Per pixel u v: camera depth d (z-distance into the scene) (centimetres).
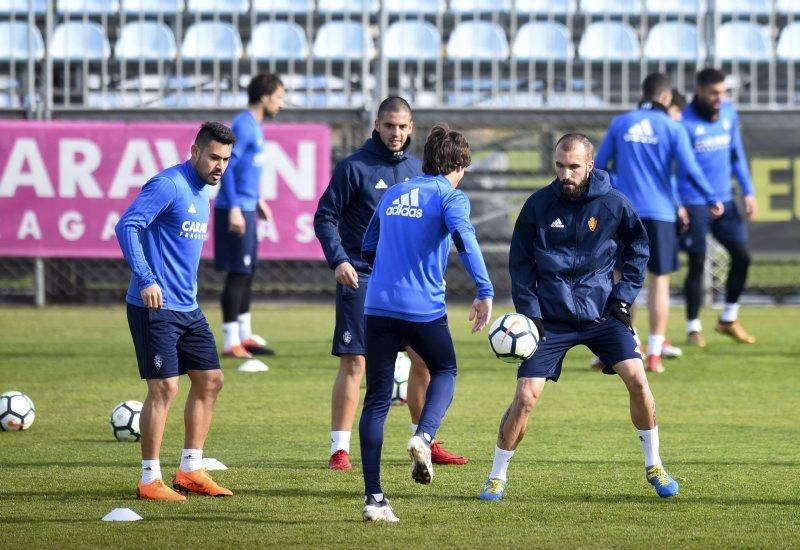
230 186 4288
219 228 4331
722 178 4606
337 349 2598
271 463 2623
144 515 2109
